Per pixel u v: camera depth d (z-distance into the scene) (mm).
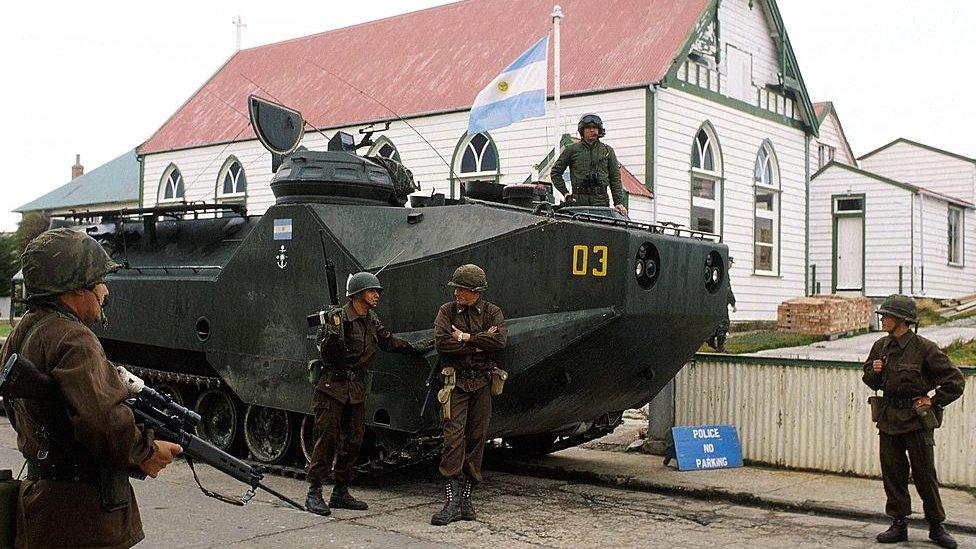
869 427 9438
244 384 9930
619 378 8781
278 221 9641
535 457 10625
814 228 29391
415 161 23750
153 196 30906
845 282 28938
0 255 42000
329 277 8617
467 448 7848
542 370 8047
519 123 21672
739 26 23453
